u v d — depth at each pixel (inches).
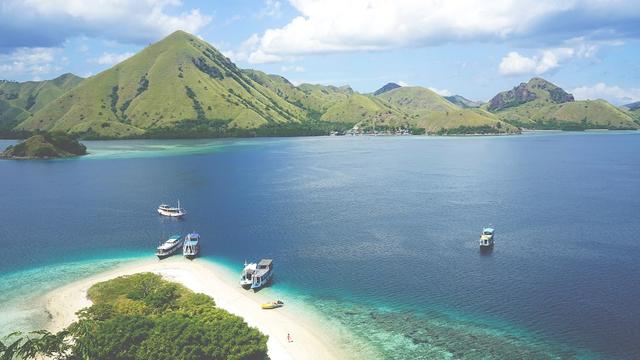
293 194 7224.4
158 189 7770.7
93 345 2219.5
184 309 2861.7
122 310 2859.3
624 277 3567.9
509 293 3316.9
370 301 3233.3
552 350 2596.0
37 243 4665.4
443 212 5826.8
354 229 5044.3
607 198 6683.1
